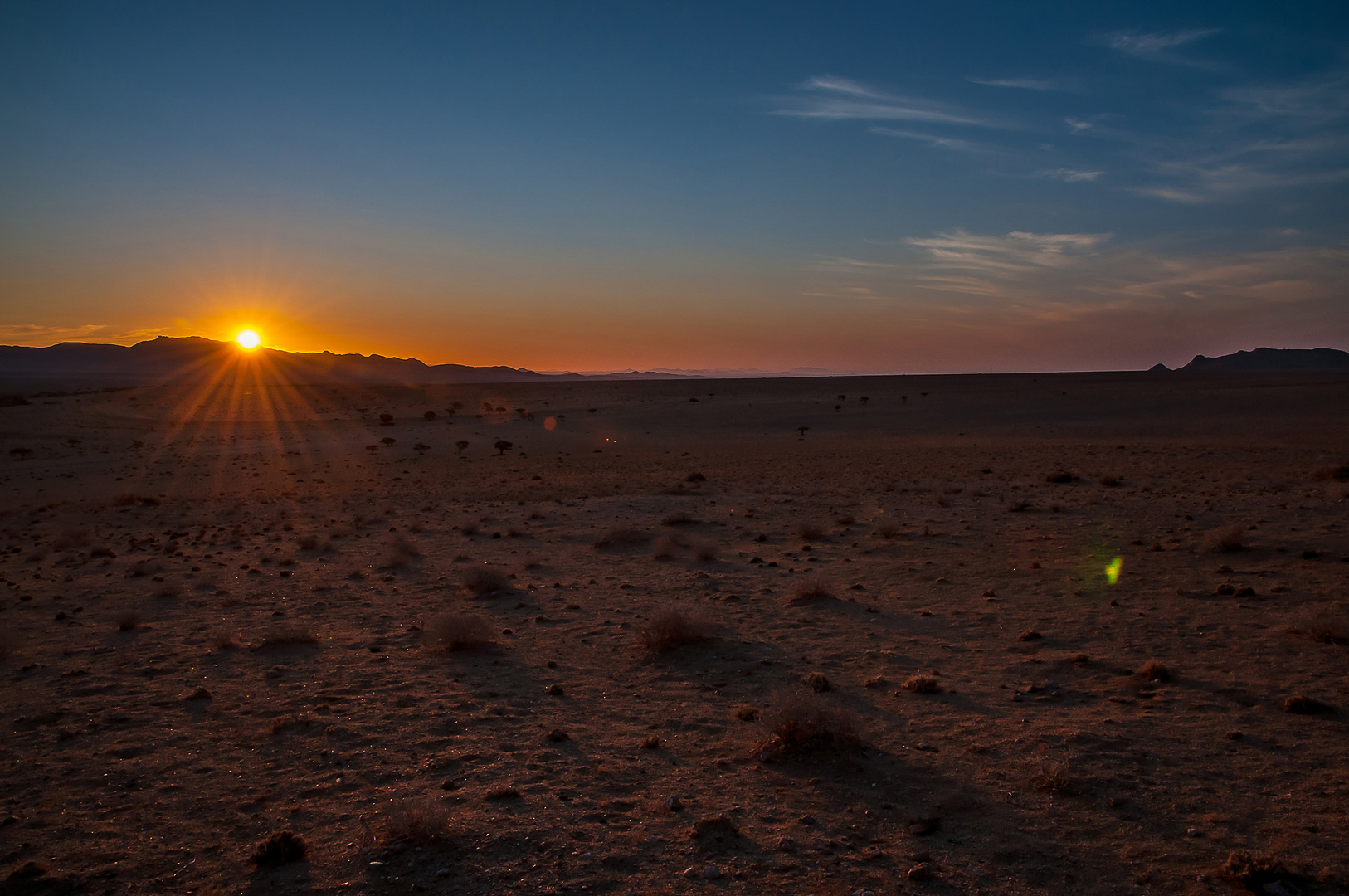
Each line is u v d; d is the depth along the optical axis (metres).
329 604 14.18
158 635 12.13
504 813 5.79
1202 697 8.01
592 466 47.62
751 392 120.81
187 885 4.94
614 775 6.57
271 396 125.69
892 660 9.81
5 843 5.59
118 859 5.29
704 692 8.90
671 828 5.60
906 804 5.99
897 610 12.43
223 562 18.97
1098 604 12.10
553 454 56.94
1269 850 5.16
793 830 5.58
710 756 7.04
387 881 4.88
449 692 8.94
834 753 6.91
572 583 15.44
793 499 28.48
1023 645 10.25
